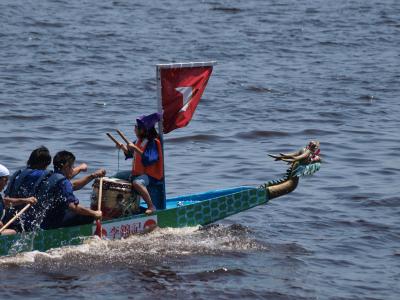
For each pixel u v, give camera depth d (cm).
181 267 4297
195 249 4575
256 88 9869
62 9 16025
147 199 4716
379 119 8419
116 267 4247
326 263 4459
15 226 4359
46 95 9056
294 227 5078
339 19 15875
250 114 8519
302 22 15425
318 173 6356
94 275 4131
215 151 7038
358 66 11519
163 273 4200
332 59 12050
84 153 6781
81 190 5678
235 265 4359
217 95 9425
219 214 4959
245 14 16288
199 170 6419
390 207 5519
